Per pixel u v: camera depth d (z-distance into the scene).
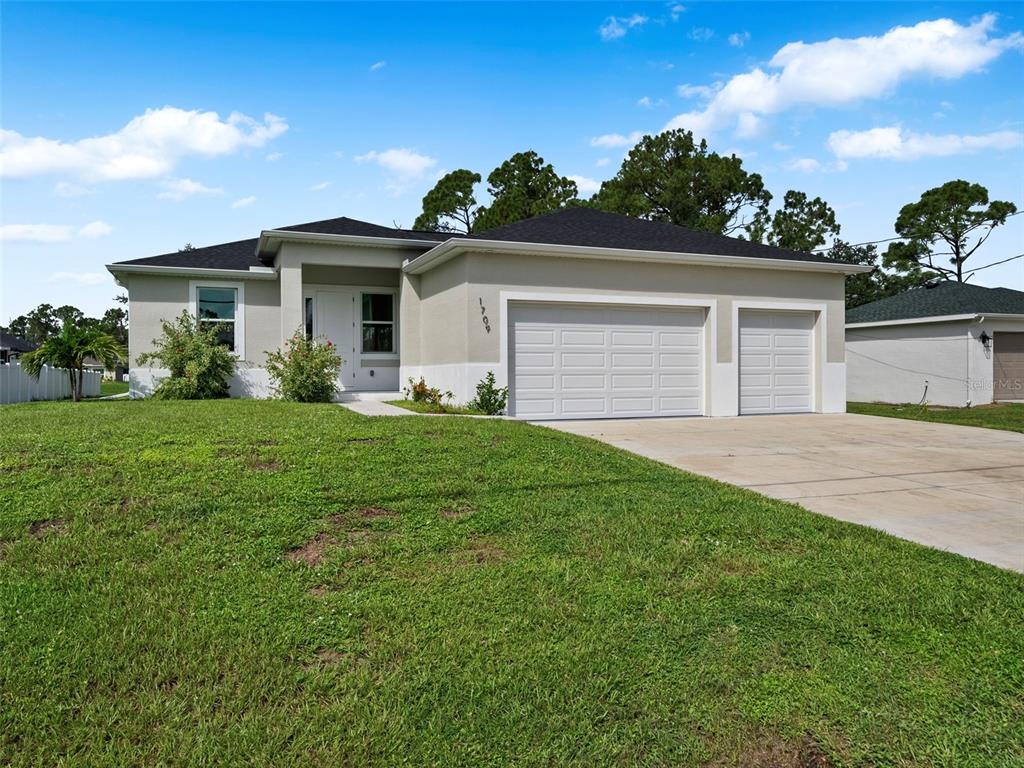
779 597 3.81
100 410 10.00
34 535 4.30
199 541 4.27
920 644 3.30
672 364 13.72
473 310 12.03
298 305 14.10
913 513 5.89
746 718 2.71
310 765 2.38
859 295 38.41
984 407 18.91
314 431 7.50
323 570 3.96
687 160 31.72
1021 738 2.62
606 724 2.67
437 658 3.08
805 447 9.61
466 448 7.03
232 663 2.98
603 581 3.96
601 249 12.49
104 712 2.62
